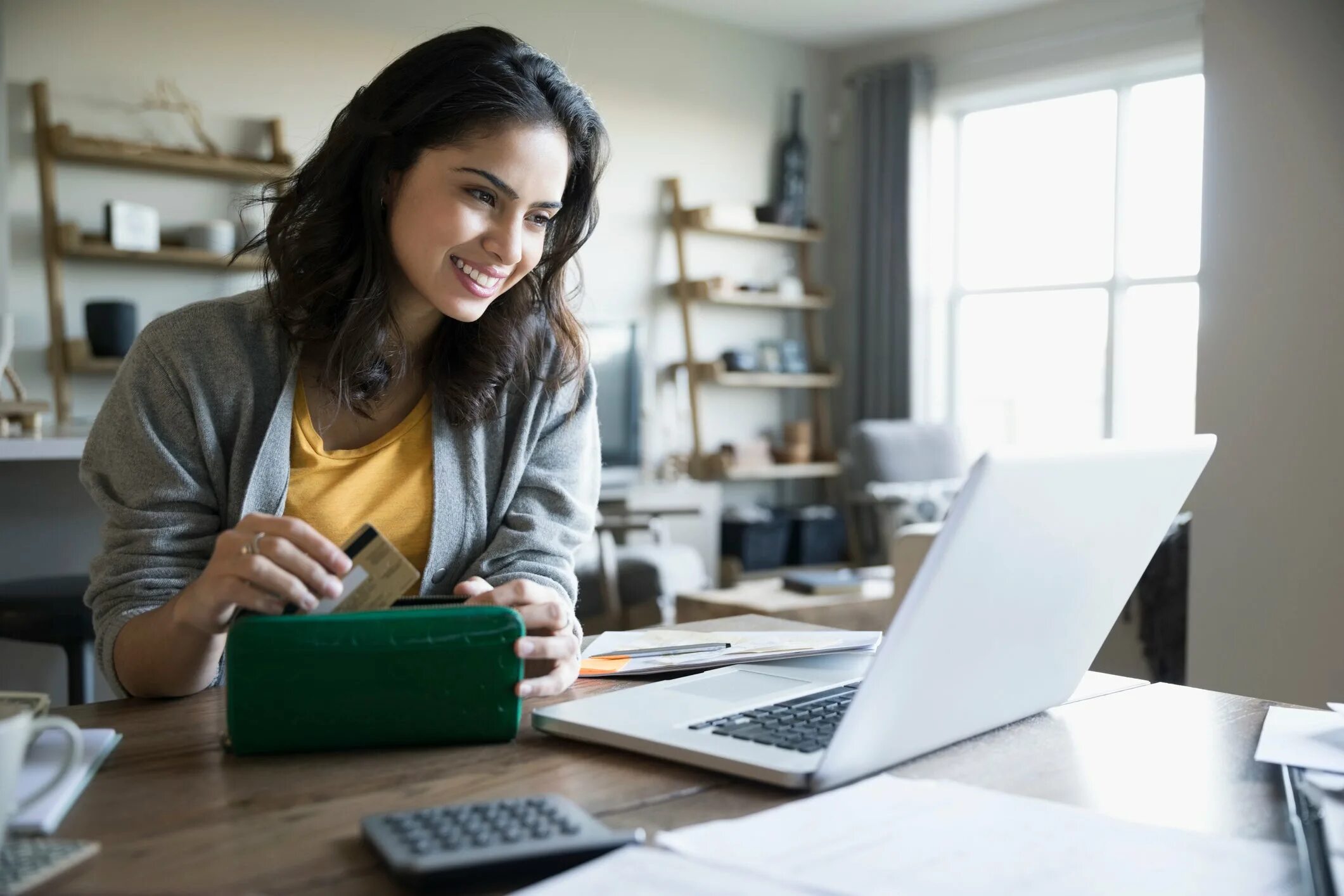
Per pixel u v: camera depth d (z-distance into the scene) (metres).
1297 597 2.36
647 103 5.59
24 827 0.65
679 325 5.74
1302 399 2.35
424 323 1.25
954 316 6.12
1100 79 5.45
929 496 5.11
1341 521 2.29
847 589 3.49
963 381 6.11
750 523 5.57
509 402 1.32
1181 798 0.75
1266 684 2.41
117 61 4.14
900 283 5.93
